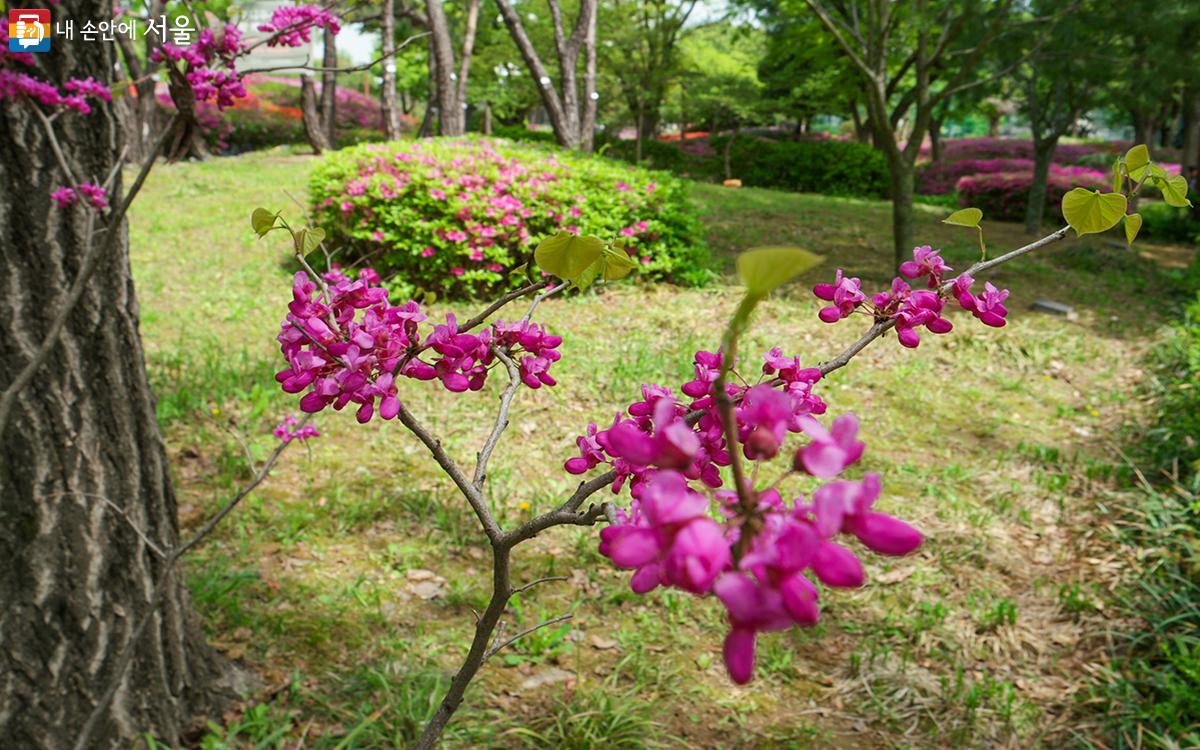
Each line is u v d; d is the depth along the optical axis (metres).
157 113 14.98
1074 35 8.58
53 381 2.14
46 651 2.21
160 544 2.46
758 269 0.54
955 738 2.97
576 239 0.93
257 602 3.37
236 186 12.95
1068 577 3.90
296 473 4.50
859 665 3.32
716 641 3.45
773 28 17.72
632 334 6.85
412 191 7.59
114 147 2.18
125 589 2.35
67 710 2.26
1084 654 3.39
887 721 3.05
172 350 6.22
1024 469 4.94
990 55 9.05
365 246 8.00
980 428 5.52
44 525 2.17
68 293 2.13
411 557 3.82
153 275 8.20
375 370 1.08
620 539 0.58
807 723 3.03
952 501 4.52
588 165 8.59
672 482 0.59
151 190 12.37
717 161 21.75
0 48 1.86
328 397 1.05
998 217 16.70
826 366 1.17
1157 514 4.18
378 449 4.83
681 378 6.01
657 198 8.09
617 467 1.10
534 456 4.91
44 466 2.15
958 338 6.91
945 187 22.44
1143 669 3.16
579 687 3.05
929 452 5.16
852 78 20.16
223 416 5.07
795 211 13.57
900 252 8.68
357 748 2.67
